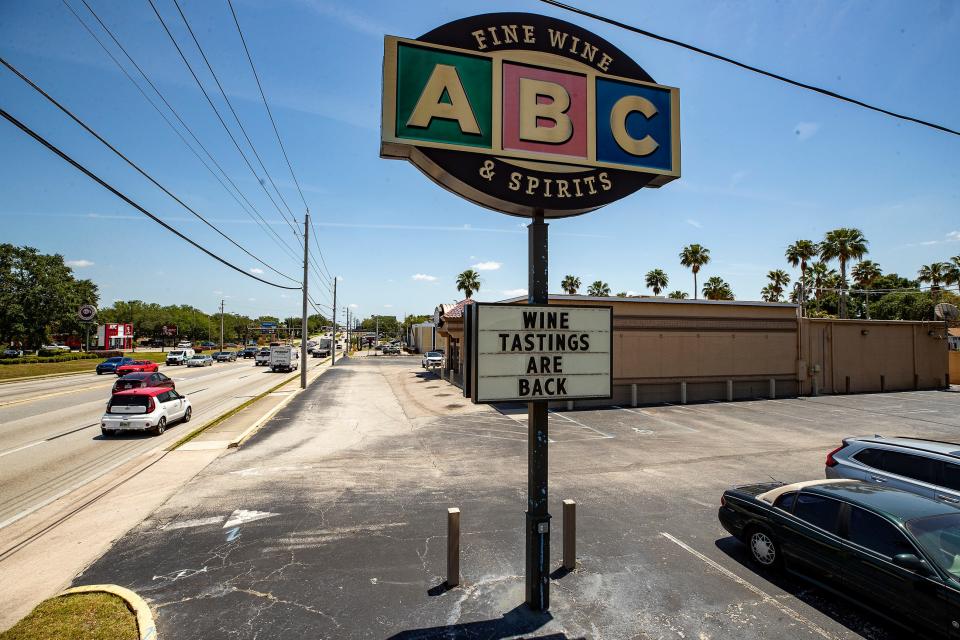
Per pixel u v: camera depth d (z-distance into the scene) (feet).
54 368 150.61
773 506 21.90
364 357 249.55
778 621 17.95
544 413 19.33
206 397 88.33
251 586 20.48
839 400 81.46
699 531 26.35
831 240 181.47
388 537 25.53
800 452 45.37
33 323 220.84
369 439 50.83
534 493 18.97
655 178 21.91
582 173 20.52
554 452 44.98
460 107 19.17
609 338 20.26
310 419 63.41
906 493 19.45
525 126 19.92
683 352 79.92
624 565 22.40
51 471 38.47
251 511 29.37
